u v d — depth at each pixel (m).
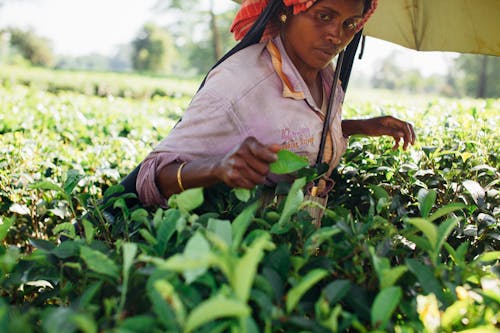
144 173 1.84
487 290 1.19
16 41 50.88
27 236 2.76
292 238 1.45
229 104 1.82
